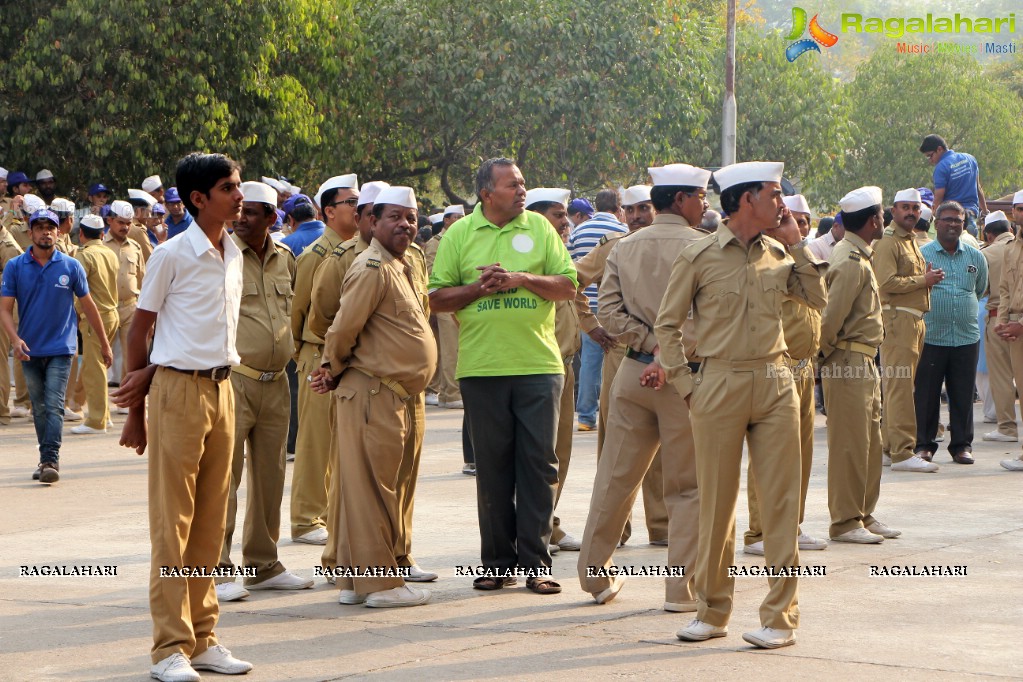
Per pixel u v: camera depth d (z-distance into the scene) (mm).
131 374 8102
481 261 10258
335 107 35688
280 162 35375
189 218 23516
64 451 18781
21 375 22859
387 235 9844
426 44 37500
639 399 9719
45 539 12742
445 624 9352
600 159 40062
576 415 20938
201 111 31031
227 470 8328
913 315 16453
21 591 10586
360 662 8359
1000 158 65062
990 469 16922
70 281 16406
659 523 12141
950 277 17172
